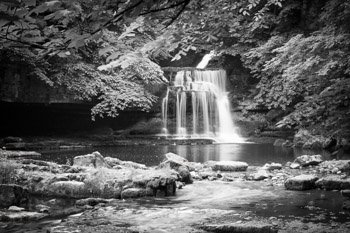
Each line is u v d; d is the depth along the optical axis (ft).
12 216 22.30
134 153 54.49
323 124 31.45
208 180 34.60
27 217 22.41
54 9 10.35
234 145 66.74
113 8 11.17
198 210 24.11
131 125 75.61
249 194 28.55
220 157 50.57
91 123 73.97
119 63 14.21
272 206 24.91
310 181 30.45
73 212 23.86
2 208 24.70
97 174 29.27
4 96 61.36
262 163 44.60
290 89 61.98
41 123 72.84
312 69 37.55
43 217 22.88
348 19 33.73
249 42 76.18
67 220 22.09
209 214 23.12
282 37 68.59
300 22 73.51
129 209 24.41
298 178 30.50
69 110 72.23
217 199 27.12
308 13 71.36
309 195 28.02
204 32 18.86
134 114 75.72
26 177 30.01
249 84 81.66
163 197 27.81
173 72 80.53
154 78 71.61
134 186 28.27
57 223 21.57
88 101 69.26
